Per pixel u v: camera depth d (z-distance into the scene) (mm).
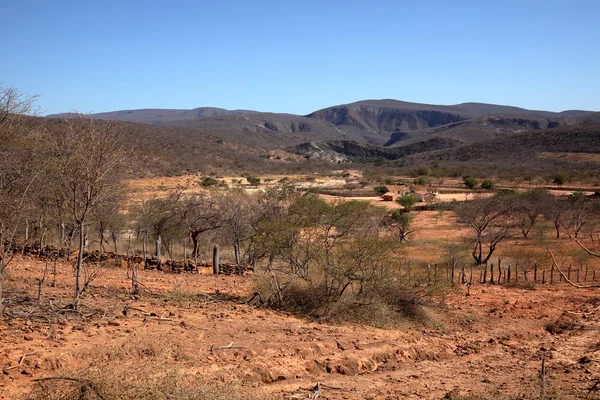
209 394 6598
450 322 14188
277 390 8094
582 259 27703
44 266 16297
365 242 13203
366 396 8312
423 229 45125
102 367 6824
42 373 7070
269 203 21438
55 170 11305
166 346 8672
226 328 10305
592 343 12992
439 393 8734
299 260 14055
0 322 9062
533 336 13656
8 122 12305
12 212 10094
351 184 103188
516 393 8750
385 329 12406
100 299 11922
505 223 37844
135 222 25766
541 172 116000
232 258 24359
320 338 10562
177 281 16031
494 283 21953
